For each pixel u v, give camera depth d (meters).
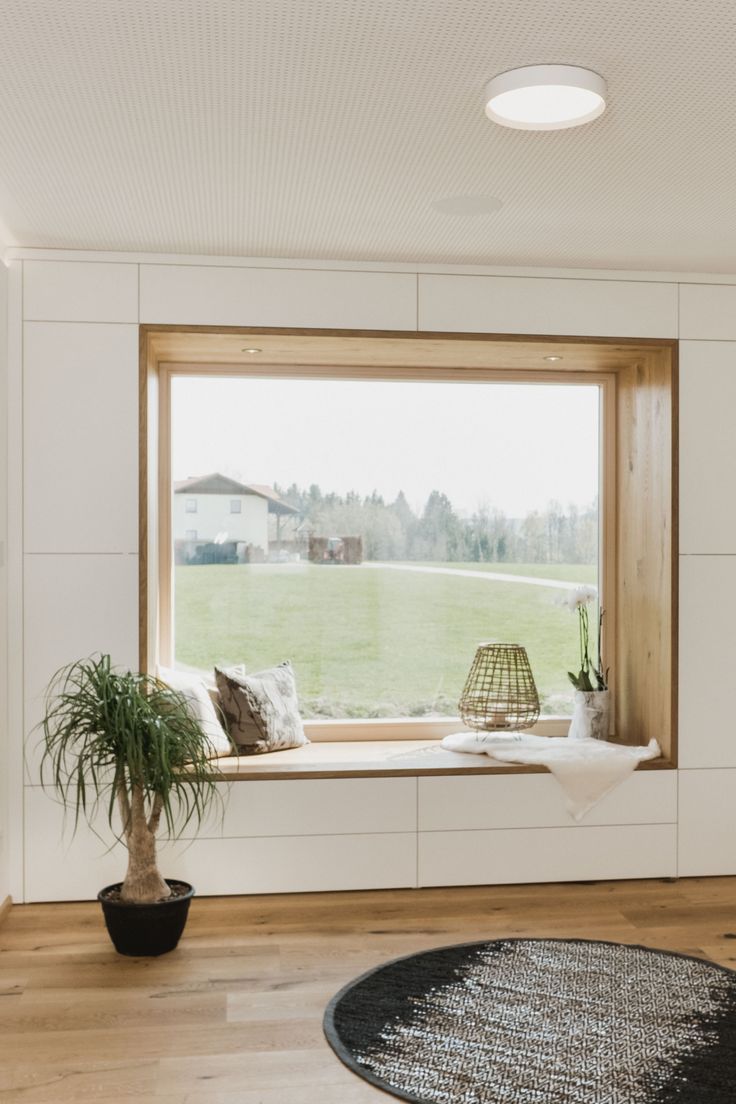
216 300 4.41
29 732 4.30
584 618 5.28
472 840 4.52
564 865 4.57
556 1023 3.22
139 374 4.36
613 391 5.32
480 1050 3.05
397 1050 3.04
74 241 4.22
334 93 2.87
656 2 2.40
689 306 4.70
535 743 4.87
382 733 5.18
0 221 3.97
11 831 4.29
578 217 3.95
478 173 3.48
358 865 4.46
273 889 4.42
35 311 4.30
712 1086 2.84
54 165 3.40
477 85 2.82
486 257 4.46
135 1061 2.99
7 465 4.29
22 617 4.30
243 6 2.41
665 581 4.71
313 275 4.47
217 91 2.85
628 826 4.61
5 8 2.42
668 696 4.67
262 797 4.41
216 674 4.84
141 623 4.35
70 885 4.32
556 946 3.86
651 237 4.20
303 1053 3.04
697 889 4.53
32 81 2.79
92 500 4.33
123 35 2.55
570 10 2.44
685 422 4.68
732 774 4.68
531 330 4.61
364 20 2.48
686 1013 3.29
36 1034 3.16
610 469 5.32
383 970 3.62
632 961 3.71
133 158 3.34
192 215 3.91
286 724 4.90
